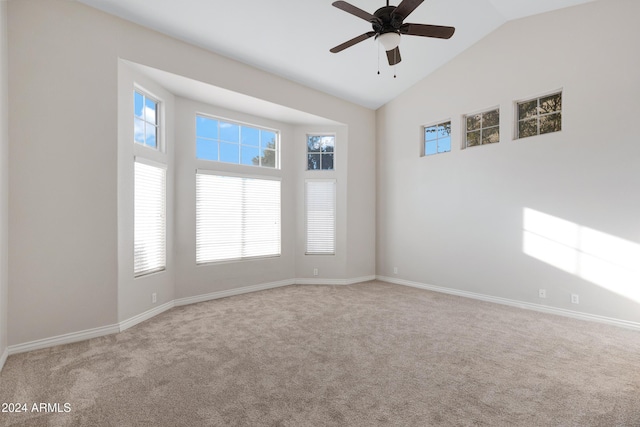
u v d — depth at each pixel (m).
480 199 5.07
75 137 3.31
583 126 4.02
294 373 2.61
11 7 2.98
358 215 6.45
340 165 6.31
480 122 5.18
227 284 5.29
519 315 4.20
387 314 4.26
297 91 5.43
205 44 4.23
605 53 3.87
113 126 3.55
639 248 3.62
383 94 6.20
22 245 3.02
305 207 6.29
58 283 3.21
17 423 1.96
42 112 3.13
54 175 3.19
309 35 4.29
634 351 3.05
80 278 3.34
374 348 3.13
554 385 2.42
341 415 2.04
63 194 3.24
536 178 4.44
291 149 6.24
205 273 5.04
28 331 3.05
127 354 2.98
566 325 3.79
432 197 5.75
